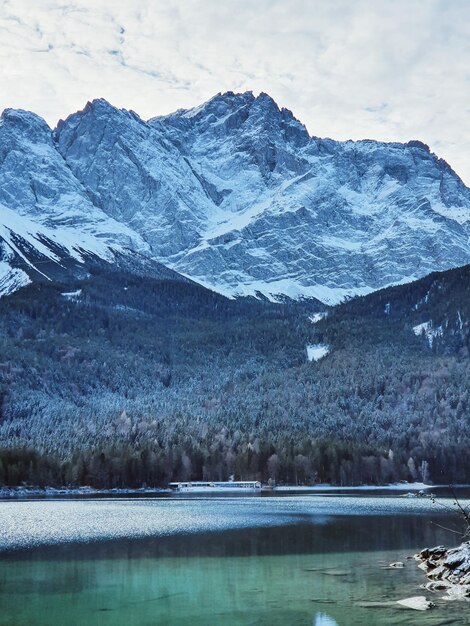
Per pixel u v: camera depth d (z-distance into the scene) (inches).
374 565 2571.4
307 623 1738.4
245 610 1883.6
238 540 3351.4
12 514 4847.4
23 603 1996.8
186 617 1824.6
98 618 1828.2
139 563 2662.4
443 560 2518.5
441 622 1716.3
